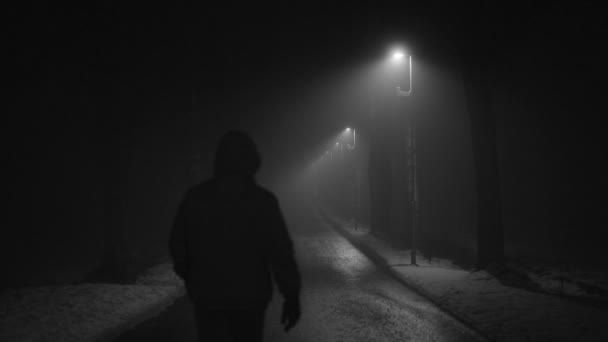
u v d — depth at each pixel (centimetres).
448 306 1041
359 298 1200
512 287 1252
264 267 350
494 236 1485
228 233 339
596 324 863
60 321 887
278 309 1073
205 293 335
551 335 797
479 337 833
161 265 1719
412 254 1778
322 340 815
